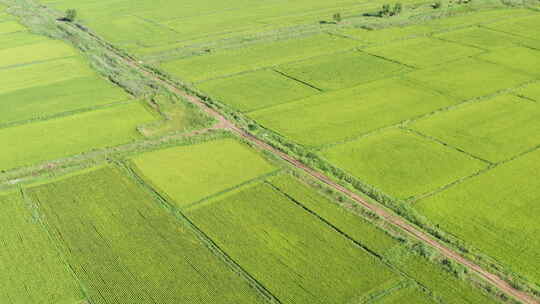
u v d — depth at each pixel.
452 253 39.91
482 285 36.75
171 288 36.78
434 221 43.41
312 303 35.38
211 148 55.19
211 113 63.50
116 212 44.97
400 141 56.16
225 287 36.88
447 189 47.72
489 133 57.81
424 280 37.28
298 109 64.06
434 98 66.88
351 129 58.88
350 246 40.66
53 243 41.31
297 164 52.12
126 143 56.22
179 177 50.06
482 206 45.28
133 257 39.75
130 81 72.25
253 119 61.69
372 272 38.00
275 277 37.69
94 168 51.72
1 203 46.31
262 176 50.00
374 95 67.88
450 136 57.25
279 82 72.56
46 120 61.59
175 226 43.16
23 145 56.06
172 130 59.19
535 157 53.03
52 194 47.59
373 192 46.88
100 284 37.19
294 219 43.84
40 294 36.38
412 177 49.66
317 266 38.69
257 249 40.47
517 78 73.38
